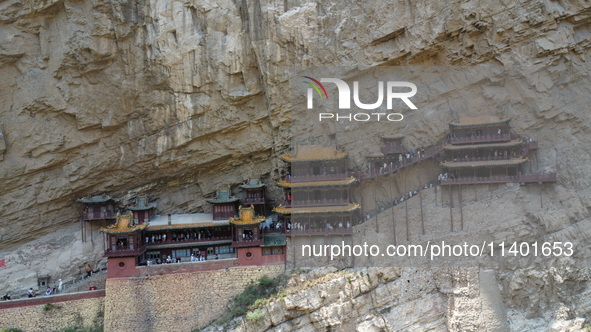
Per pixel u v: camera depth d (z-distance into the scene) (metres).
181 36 31.89
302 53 30.70
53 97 31.98
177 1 31.91
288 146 33.25
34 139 32.47
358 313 28.38
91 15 31.12
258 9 31.36
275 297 29.30
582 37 29.34
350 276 28.53
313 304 28.75
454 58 30.19
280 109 32.12
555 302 26.72
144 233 32.75
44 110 32.31
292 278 29.56
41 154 32.84
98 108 32.62
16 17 30.92
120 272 30.84
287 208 31.17
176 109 32.88
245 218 31.56
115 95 32.53
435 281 27.39
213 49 31.95
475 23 29.45
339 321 28.42
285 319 29.08
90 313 30.89
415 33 30.02
